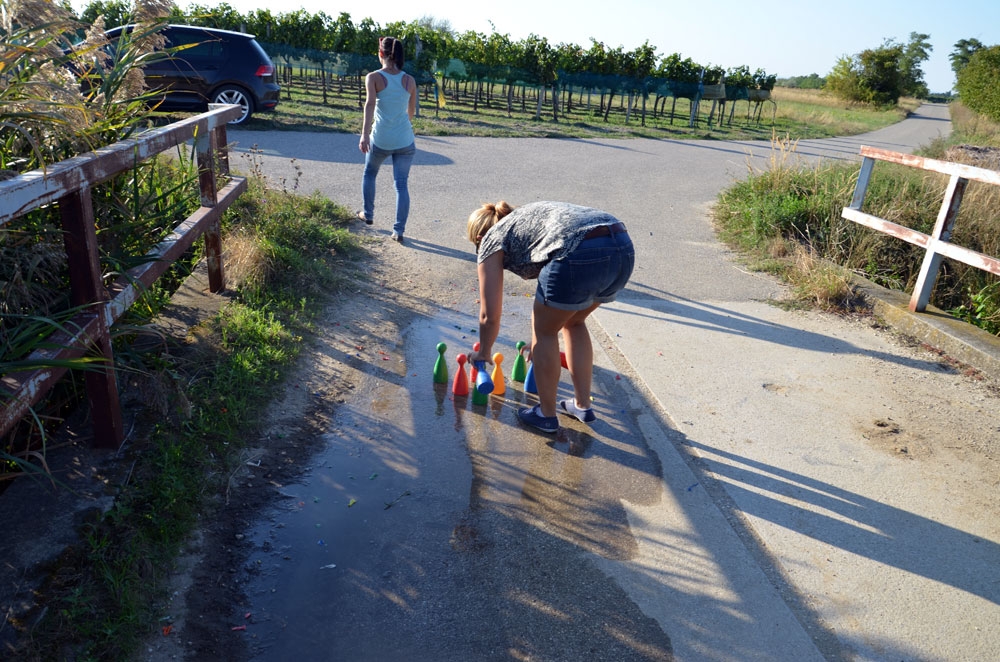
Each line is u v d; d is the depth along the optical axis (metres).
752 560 3.08
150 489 2.94
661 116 27.86
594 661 2.52
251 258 5.23
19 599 2.34
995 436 4.26
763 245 7.89
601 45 24.80
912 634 2.73
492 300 3.82
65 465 2.98
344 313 5.28
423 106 21.30
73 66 3.69
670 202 10.27
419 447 3.76
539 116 21.86
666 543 3.15
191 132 4.00
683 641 2.63
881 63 61.09
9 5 2.87
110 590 2.46
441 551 3.00
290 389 4.08
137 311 4.04
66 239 2.74
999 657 2.65
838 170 9.66
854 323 6.00
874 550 3.20
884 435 4.20
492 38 23.52
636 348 5.20
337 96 21.95
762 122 29.95
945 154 12.13
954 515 3.48
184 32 12.71
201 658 2.37
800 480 3.70
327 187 8.91
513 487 3.48
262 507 3.14
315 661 2.43
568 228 3.39
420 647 2.52
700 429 4.14
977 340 5.36
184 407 3.40
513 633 2.61
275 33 21.11
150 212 4.15
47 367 2.51
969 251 5.50
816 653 2.62
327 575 2.81
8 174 2.34
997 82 30.17
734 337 5.54
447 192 9.48
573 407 4.18
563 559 3.01
